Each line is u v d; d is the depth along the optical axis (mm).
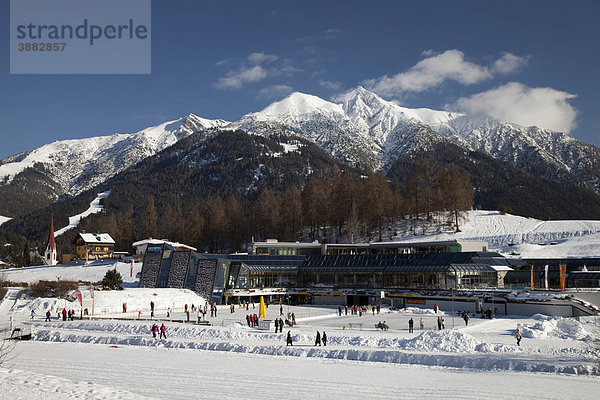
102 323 69000
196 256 112875
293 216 180125
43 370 40156
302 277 120562
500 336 59719
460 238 161000
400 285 109688
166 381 36344
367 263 115062
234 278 111562
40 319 76938
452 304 94812
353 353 47125
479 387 34906
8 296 96688
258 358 46906
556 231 158625
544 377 38156
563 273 90438
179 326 63938
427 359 44406
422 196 183625
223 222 190750
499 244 154375
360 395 32750
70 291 97375
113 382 35812
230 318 80938
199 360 45656
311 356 48062
